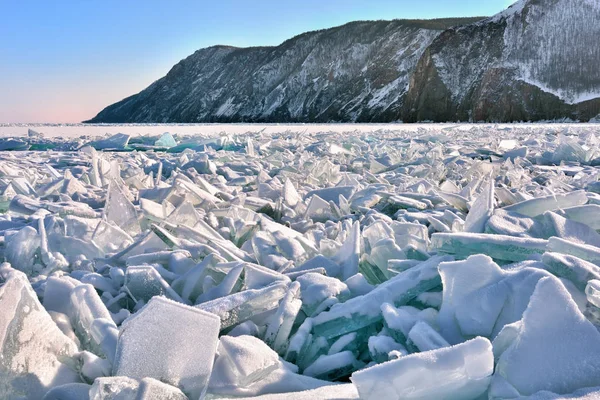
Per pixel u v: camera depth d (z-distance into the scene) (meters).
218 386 1.92
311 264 3.22
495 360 1.96
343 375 2.32
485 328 2.24
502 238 2.89
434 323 2.39
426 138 17.97
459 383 1.77
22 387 1.86
